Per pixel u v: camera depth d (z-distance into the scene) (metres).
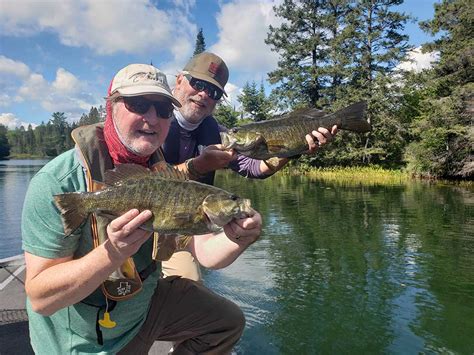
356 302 2.49
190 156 1.49
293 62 14.48
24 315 1.55
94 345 0.85
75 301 0.75
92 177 0.80
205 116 1.47
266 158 1.36
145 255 0.89
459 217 5.09
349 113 1.41
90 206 0.74
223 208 0.77
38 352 0.83
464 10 10.23
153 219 0.74
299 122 1.37
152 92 0.79
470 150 9.78
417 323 2.23
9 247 4.30
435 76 10.73
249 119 19.27
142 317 0.93
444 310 2.38
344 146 13.16
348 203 6.42
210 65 1.42
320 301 2.52
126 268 0.82
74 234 0.77
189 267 1.42
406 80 12.77
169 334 1.03
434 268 3.12
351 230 4.42
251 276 2.94
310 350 1.95
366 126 1.42
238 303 2.48
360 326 2.20
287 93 14.17
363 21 13.52
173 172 0.79
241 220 0.78
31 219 0.76
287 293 2.64
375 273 3.02
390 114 13.09
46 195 0.76
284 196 7.40
